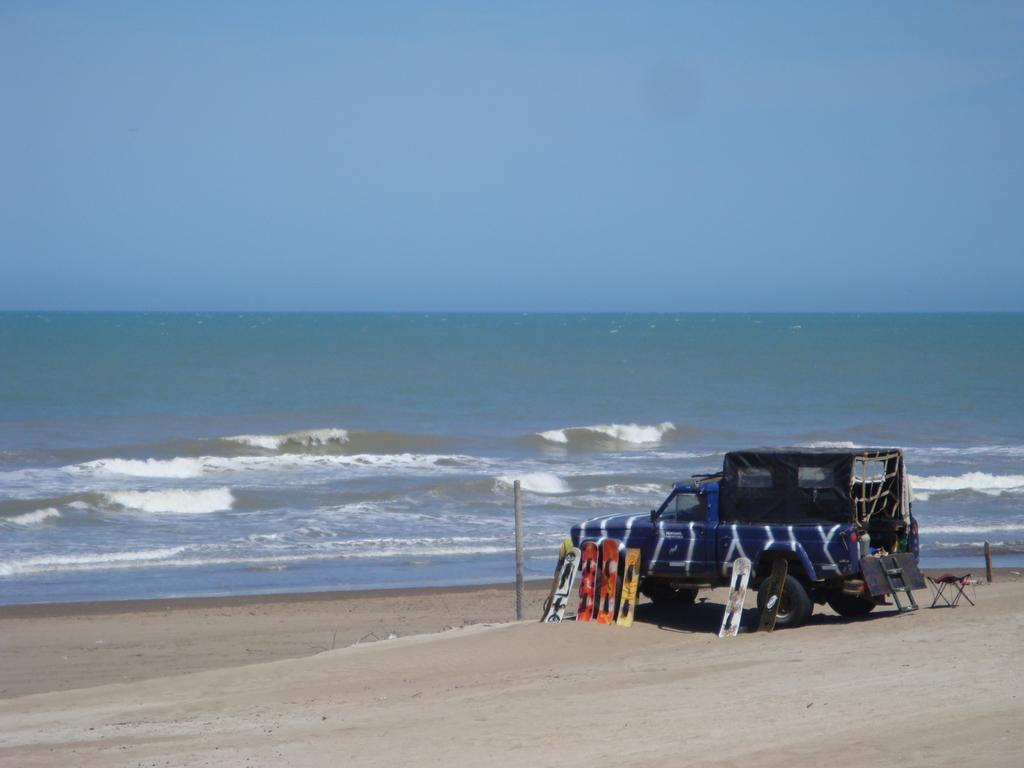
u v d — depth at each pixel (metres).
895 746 21.42
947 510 81.12
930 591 46.53
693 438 122.00
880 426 129.62
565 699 27.95
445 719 26.48
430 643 38.53
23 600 53.94
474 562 63.78
